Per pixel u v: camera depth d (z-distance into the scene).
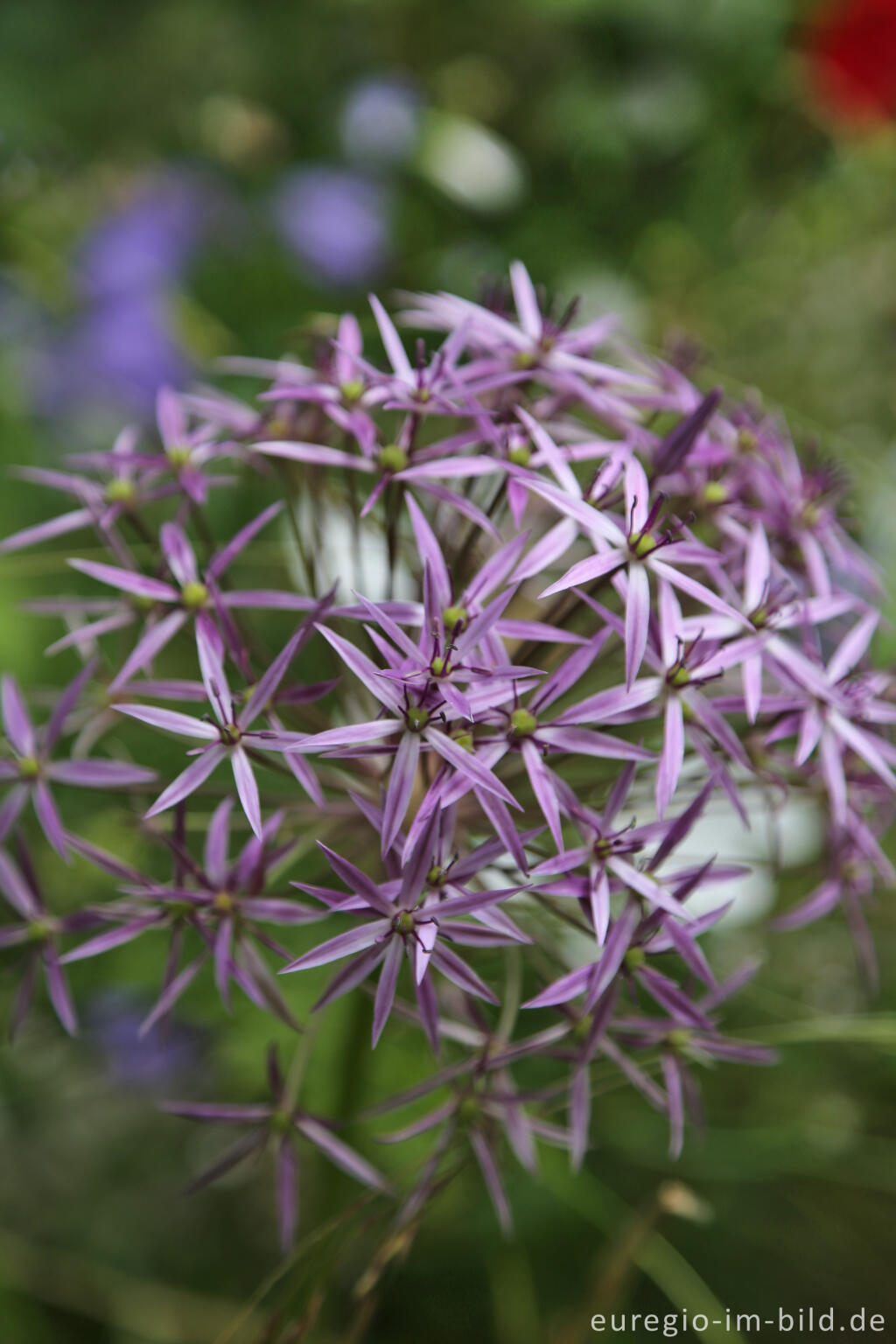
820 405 0.65
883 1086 0.51
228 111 0.68
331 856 0.34
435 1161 0.38
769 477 0.39
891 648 0.50
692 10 0.65
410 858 0.34
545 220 0.67
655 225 0.67
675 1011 0.36
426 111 0.66
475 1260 0.49
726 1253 0.50
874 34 0.61
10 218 0.65
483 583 0.35
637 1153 0.49
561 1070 0.48
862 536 0.52
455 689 0.34
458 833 0.38
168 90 0.76
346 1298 0.49
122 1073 0.52
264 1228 0.52
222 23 0.75
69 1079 0.52
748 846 0.48
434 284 0.65
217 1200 0.53
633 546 0.35
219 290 0.68
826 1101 0.51
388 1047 0.48
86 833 0.49
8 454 0.59
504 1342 0.48
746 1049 0.38
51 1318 0.49
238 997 0.49
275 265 0.67
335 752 0.34
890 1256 0.50
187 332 0.64
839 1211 0.50
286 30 0.74
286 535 0.49
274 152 0.69
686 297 0.66
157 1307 0.48
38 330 0.64
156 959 0.50
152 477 0.40
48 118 0.73
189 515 0.40
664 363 0.41
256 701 0.35
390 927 0.34
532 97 0.67
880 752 0.38
